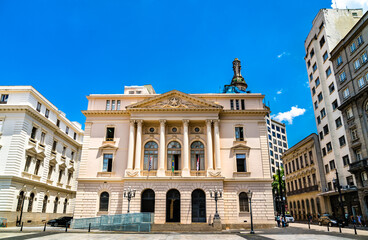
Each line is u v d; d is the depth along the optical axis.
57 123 51.41
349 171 40.53
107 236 25.22
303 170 59.47
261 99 43.66
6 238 21.84
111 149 40.62
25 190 39.97
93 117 42.56
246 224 36.97
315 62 55.56
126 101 43.66
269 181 39.00
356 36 41.69
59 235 25.20
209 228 33.28
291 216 61.00
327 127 50.25
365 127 39.16
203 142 41.12
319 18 54.41
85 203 38.44
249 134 41.59
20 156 38.66
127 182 37.75
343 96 45.09
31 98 41.84
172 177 37.56
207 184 37.56
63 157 53.03
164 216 36.19
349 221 41.44
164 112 41.22
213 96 43.56
